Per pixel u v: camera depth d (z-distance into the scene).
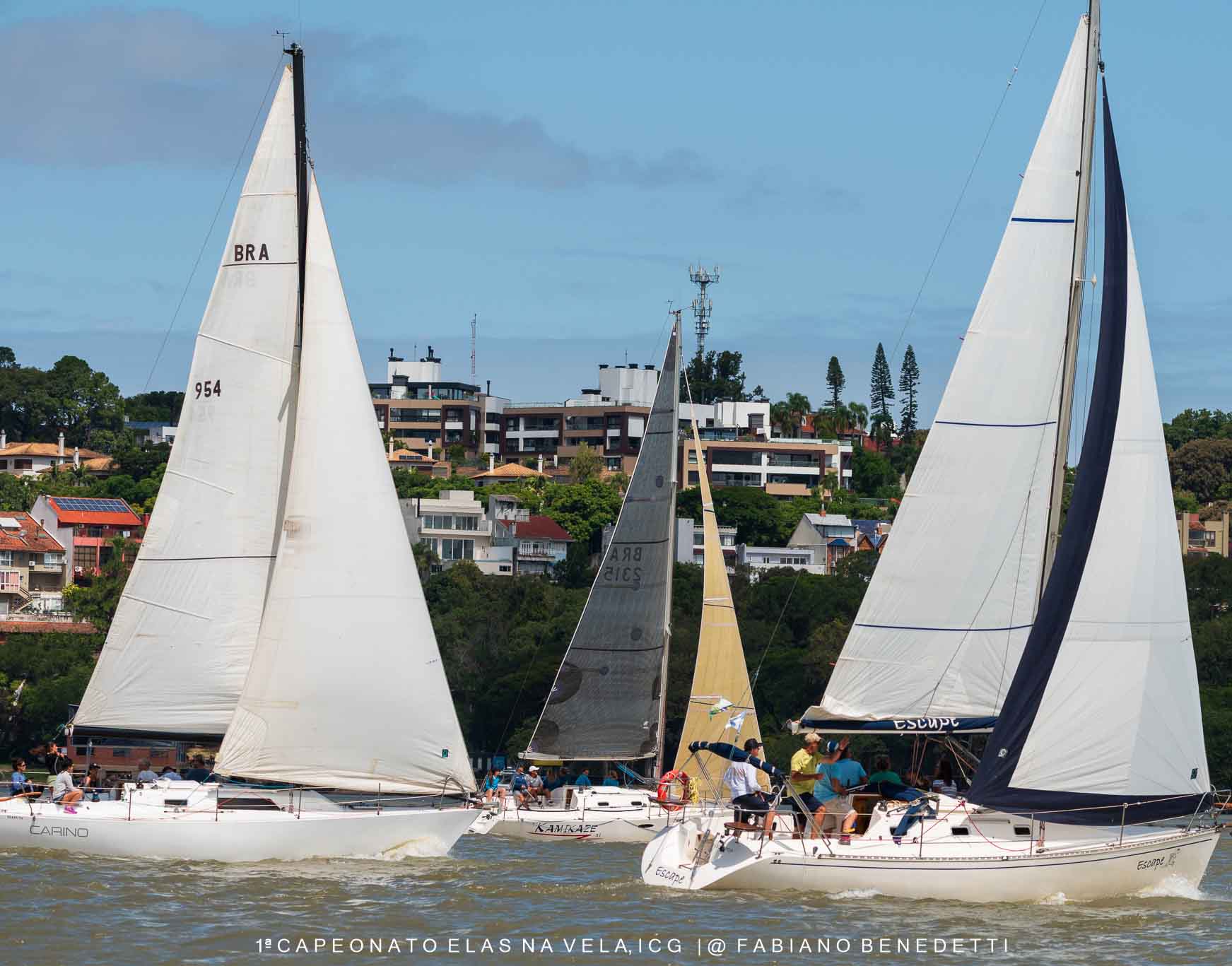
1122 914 104.25
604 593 188.38
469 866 124.38
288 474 130.12
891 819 109.75
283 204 130.38
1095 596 109.56
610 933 98.19
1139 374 111.50
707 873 111.62
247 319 130.38
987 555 118.75
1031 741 108.94
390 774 126.69
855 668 120.88
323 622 126.44
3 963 88.62
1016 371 118.88
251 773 125.62
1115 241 113.19
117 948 92.62
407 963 90.88
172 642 129.75
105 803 123.62
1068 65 118.69
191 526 130.12
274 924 99.62
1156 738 109.19
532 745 188.62
